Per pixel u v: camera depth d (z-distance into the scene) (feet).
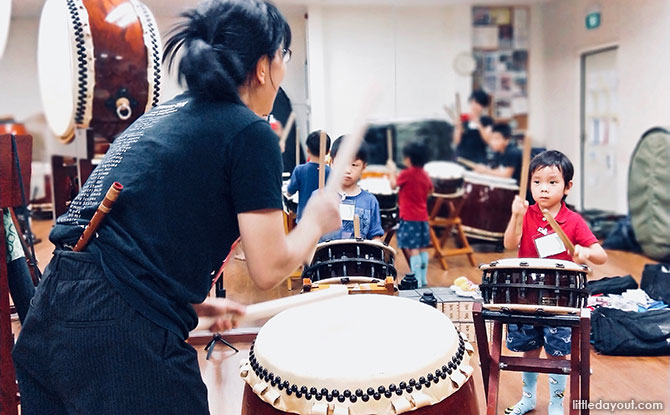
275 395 3.75
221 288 5.74
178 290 3.29
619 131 10.18
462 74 9.79
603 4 8.45
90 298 3.23
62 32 5.49
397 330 4.22
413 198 8.73
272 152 3.30
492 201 9.30
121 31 5.53
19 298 5.80
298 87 5.73
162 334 3.25
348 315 4.53
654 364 6.66
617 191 11.11
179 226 3.26
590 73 9.01
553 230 5.86
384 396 3.58
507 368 5.20
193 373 3.43
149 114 3.67
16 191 5.63
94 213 3.36
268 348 4.03
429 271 8.53
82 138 5.85
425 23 10.22
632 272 9.46
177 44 3.54
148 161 3.30
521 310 4.90
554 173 5.81
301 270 5.89
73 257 3.31
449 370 3.83
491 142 9.80
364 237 5.82
